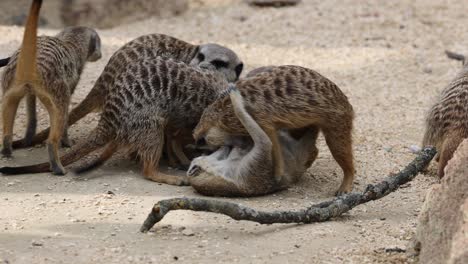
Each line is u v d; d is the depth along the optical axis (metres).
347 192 10.02
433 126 10.94
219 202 8.36
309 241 8.38
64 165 10.54
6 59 10.99
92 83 14.34
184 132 10.92
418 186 10.44
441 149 10.68
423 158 9.55
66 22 19.44
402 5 20.19
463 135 10.41
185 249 8.05
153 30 18.97
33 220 8.80
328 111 9.82
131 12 19.84
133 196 9.69
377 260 7.92
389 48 17.66
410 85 15.45
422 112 14.04
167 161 11.33
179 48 11.89
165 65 10.56
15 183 10.01
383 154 11.85
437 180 10.73
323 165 11.30
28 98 11.12
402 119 13.66
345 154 10.09
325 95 9.81
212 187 9.73
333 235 8.57
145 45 11.65
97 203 9.38
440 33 18.61
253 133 9.57
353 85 15.30
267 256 7.94
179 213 9.05
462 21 19.33
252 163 9.69
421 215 7.68
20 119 12.61
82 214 9.02
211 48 11.98
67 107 10.74
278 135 10.17
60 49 11.01
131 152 10.61
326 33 18.52
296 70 9.94
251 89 9.74
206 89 10.62
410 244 8.10
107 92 11.11
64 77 10.80
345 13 19.70
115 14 19.66
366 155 11.77
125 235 8.40
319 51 17.42
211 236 8.42
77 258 7.78
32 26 9.78
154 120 10.34
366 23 19.06
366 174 10.96
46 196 9.58
